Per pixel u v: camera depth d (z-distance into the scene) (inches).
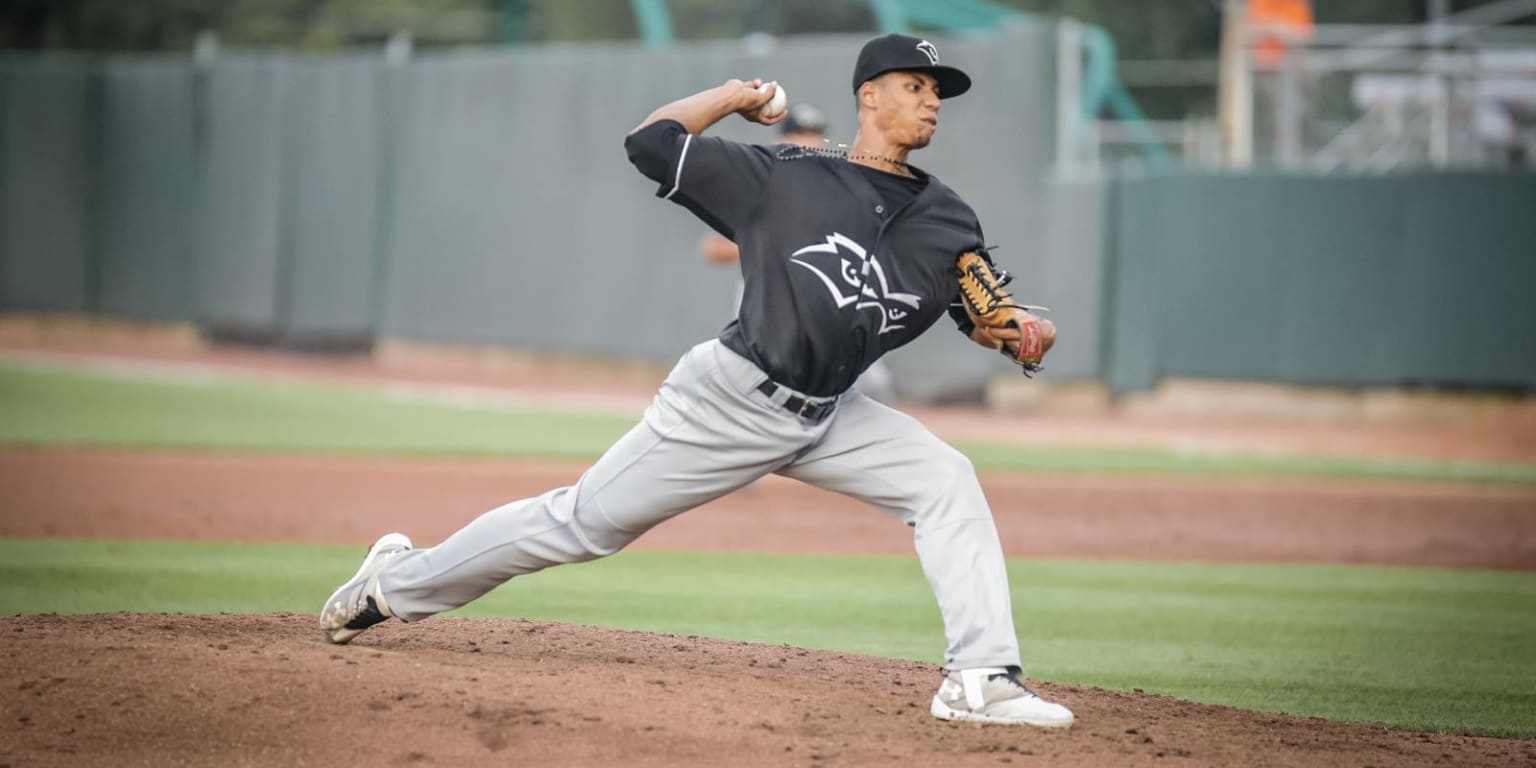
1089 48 3348.9
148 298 3892.7
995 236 2827.3
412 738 580.4
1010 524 1598.2
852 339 617.3
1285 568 1347.2
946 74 629.0
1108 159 3730.3
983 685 626.2
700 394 629.0
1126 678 873.5
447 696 613.9
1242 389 2687.0
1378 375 2586.1
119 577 1113.4
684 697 639.8
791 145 642.8
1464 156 3144.7
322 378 3280.0
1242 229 2655.0
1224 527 1599.4
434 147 3486.7
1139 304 2738.7
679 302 3115.2
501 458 2030.0
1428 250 2544.3
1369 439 2436.0
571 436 2354.8
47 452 1968.5
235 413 2591.0
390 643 727.7
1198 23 4463.6
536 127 3321.9
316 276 3644.2
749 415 625.9
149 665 627.5
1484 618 1109.1
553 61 3287.4
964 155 2849.4
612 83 3191.4
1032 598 1168.8
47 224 3983.8
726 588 1173.7
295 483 1750.7
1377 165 3206.2
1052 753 602.2
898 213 621.3
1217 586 1238.9
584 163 3253.0
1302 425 2600.9
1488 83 3127.5
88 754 563.5
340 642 689.6
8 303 4020.7
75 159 3951.8
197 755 565.3
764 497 1756.9
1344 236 2591.0
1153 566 1349.7
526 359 3398.1
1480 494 1863.9
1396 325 2571.4
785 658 772.6
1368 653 968.3
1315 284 2615.7
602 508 643.5
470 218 3440.0
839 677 732.7
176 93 3811.5
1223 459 2191.2
